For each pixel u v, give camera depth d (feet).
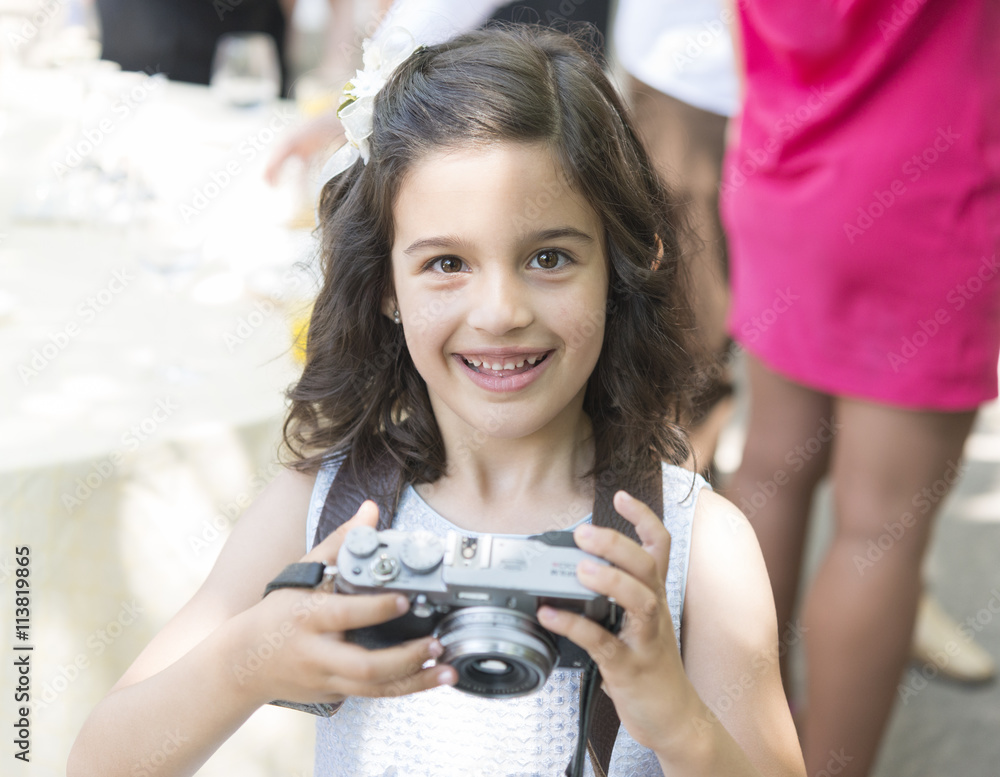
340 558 2.93
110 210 7.26
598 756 3.55
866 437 5.13
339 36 11.39
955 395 4.88
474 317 3.42
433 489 3.99
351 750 3.81
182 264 5.90
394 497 3.92
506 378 3.54
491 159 3.47
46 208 7.39
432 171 3.49
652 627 2.84
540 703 3.70
